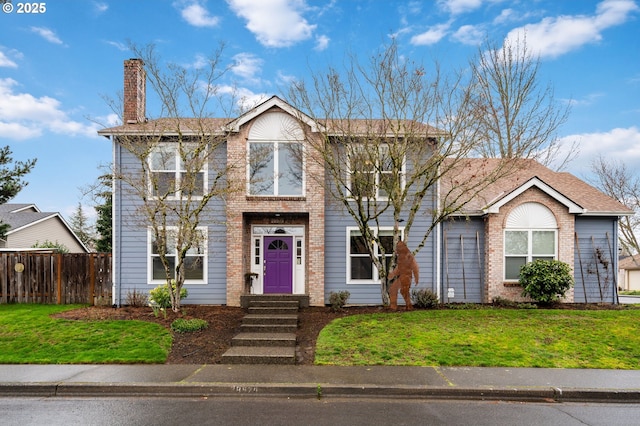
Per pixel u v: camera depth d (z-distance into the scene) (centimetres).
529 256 1530
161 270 1508
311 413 666
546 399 752
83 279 1530
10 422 624
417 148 1341
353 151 1327
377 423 625
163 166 1481
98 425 611
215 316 1277
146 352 953
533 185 1521
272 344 1021
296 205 1458
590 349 990
